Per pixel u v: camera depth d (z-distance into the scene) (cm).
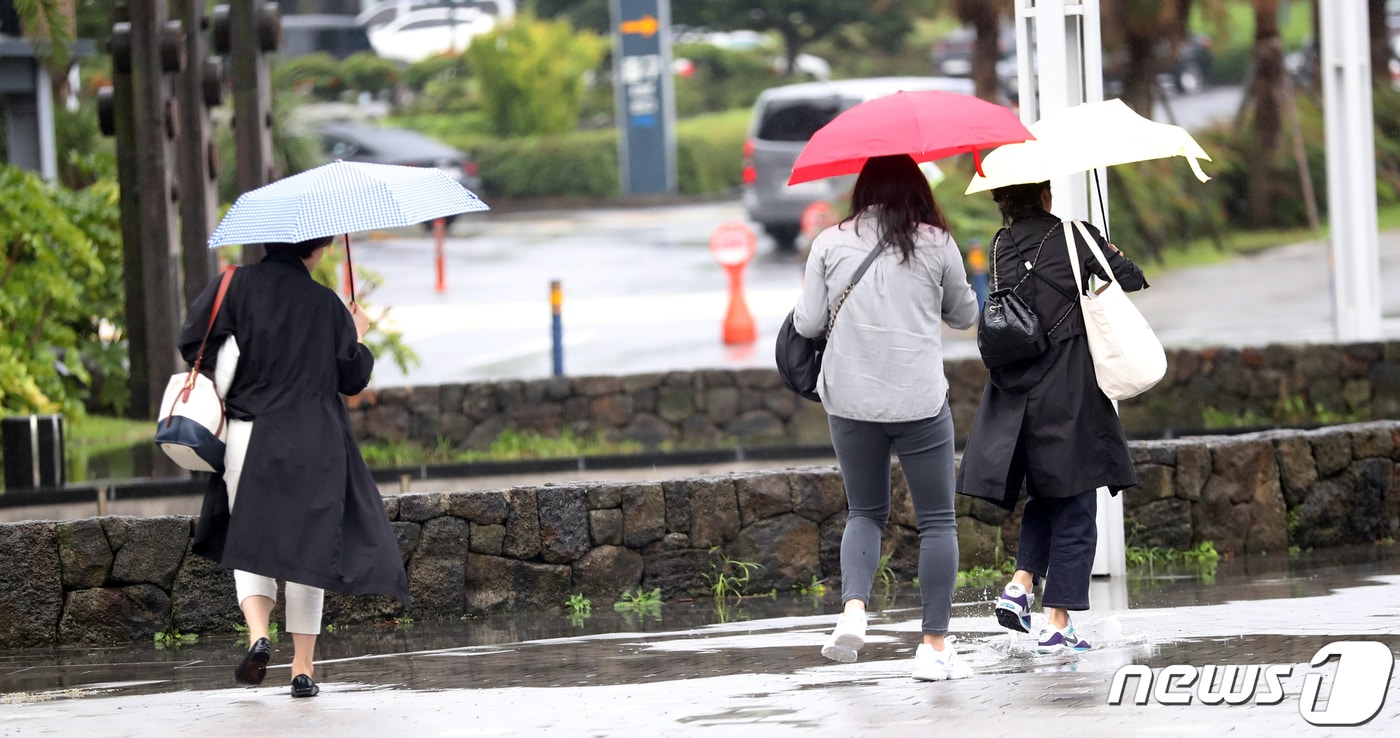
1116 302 1252
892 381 1170
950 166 5378
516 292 5531
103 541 1562
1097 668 1209
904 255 1167
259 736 1070
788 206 5803
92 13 5903
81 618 1552
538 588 1658
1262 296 4791
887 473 1220
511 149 8275
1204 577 1669
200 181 2547
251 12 2552
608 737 1035
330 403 1201
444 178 1247
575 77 8900
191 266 2539
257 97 2558
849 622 1184
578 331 4706
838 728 1031
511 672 1302
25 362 2959
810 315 1191
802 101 5816
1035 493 1277
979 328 1256
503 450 2869
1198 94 7319
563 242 6631
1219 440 1866
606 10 10144
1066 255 1266
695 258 6103
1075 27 1650
